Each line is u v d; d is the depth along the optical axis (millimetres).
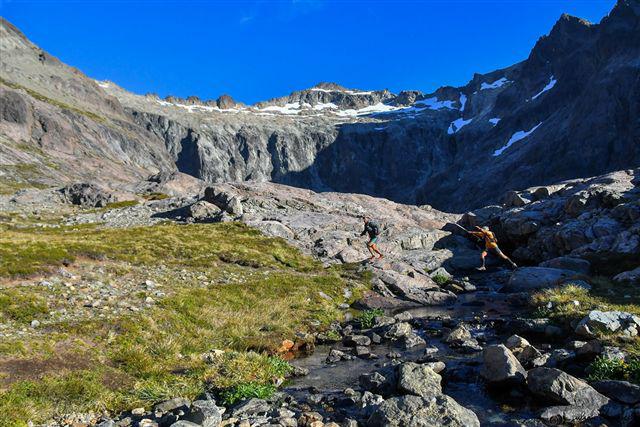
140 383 12977
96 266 24375
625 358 12289
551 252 38844
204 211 48000
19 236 30141
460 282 32375
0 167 145250
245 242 37781
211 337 17859
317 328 21094
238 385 12805
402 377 12172
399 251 42125
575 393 10625
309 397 12539
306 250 39094
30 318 15750
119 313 17594
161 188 78375
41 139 197500
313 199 57312
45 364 12742
